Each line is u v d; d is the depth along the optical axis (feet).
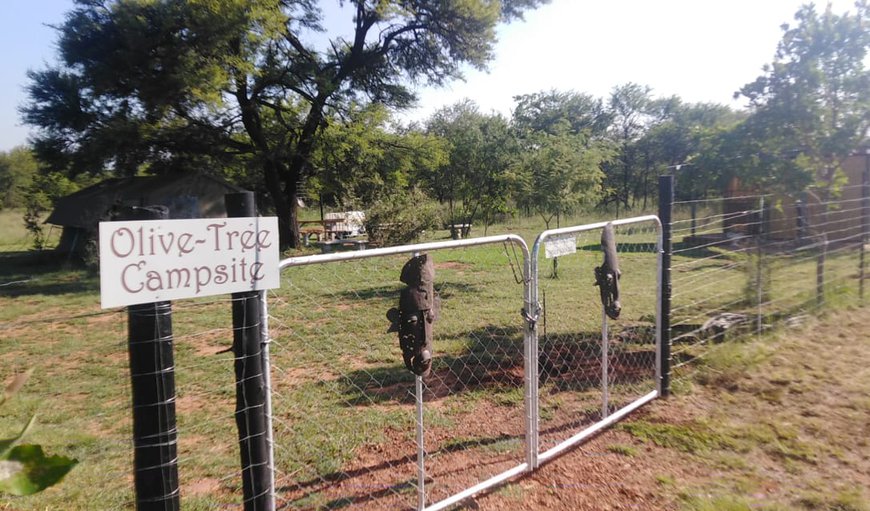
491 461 12.21
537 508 10.27
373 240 57.11
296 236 78.13
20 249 81.87
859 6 22.56
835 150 23.21
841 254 32.89
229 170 86.22
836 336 20.86
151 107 58.39
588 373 17.89
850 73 22.71
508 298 31.65
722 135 24.11
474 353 20.51
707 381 16.67
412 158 85.87
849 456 12.00
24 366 21.01
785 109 22.59
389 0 68.13
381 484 11.28
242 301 7.57
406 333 9.70
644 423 13.96
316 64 72.08
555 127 92.58
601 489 10.92
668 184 15.47
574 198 64.13
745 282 26.09
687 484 11.05
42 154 66.59
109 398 17.22
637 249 50.19
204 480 11.79
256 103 70.74
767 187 22.95
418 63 79.05
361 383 17.62
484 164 86.99
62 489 11.23
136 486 6.63
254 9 57.21
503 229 84.79
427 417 14.74
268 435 7.95
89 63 57.62
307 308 30.27
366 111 76.89
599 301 29.12
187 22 54.34
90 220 57.47
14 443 3.19
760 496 10.53
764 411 14.52
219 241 7.10
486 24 70.54
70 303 37.50
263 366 7.87
